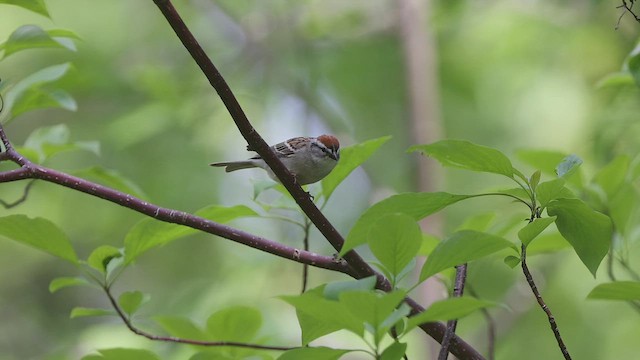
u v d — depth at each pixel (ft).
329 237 17.13
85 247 50.44
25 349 50.08
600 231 15.24
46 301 52.65
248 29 49.49
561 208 15.49
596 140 29.09
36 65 46.65
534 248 22.22
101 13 48.52
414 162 43.45
